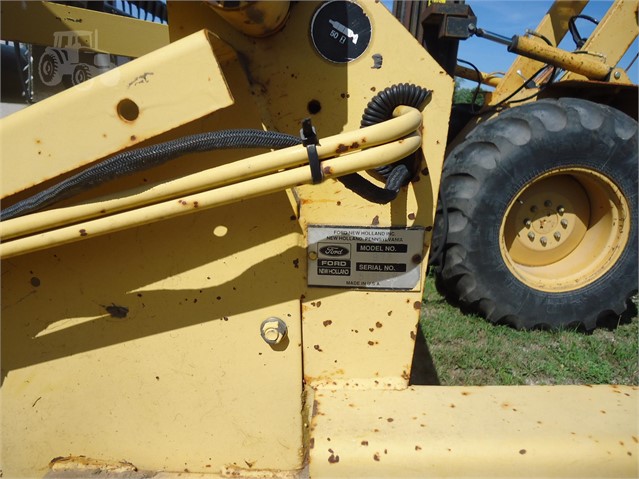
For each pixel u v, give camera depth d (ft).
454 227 8.13
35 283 3.65
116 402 3.83
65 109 2.96
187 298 3.61
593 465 2.96
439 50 7.06
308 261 3.55
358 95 3.31
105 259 3.58
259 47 3.25
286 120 3.36
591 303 8.48
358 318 3.64
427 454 2.98
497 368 7.58
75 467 3.92
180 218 3.48
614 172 8.03
